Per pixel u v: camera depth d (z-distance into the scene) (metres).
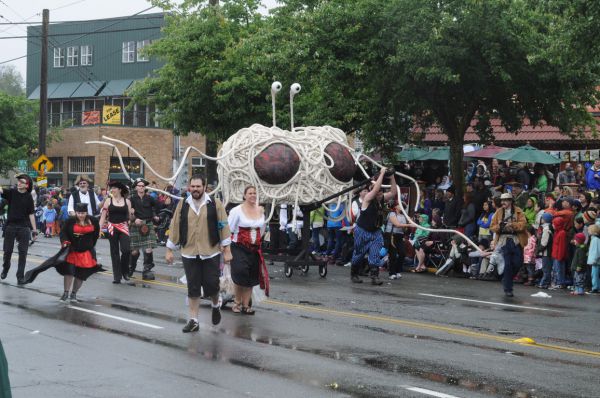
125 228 16.58
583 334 11.52
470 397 7.64
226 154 17.48
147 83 32.78
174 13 32.53
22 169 40.69
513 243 16.17
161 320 11.91
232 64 28.84
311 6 24.72
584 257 16.94
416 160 29.41
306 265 18.95
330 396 7.58
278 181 17.44
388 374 8.54
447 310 13.70
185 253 10.89
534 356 9.72
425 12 21.41
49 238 32.88
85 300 13.98
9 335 10.60
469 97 23.30
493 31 21.45
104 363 8.94
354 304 14.14
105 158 50.84
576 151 27.22
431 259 21.36
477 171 26.95
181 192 29.03
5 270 16.58
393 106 23.39
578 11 16.83
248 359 9.20
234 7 31.14
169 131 51.91
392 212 18.66
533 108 23.95
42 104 37.06
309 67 24.00
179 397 7.50
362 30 23.31
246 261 12.31
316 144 17.91
